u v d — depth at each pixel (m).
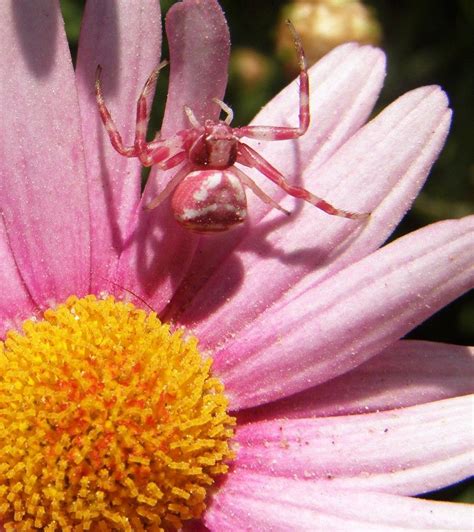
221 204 0.09
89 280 0.10
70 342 0.09
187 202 0.09
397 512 0.08
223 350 0.09
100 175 0.10
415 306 0.09
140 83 0.09
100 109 0.09
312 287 0.09
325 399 0.09
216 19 0.09
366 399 0.09
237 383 0.09
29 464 0.09
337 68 0.10
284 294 0.09
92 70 0.09
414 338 0.13
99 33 0.09
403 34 0.14
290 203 0.09
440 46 0.14
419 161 0.09
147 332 0.09
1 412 0.09
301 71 0.09
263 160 0.09
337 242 0.09
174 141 0.09
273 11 0.14
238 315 0.09
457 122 0.13
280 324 0.09
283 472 0.09
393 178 0.09
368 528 0.08
